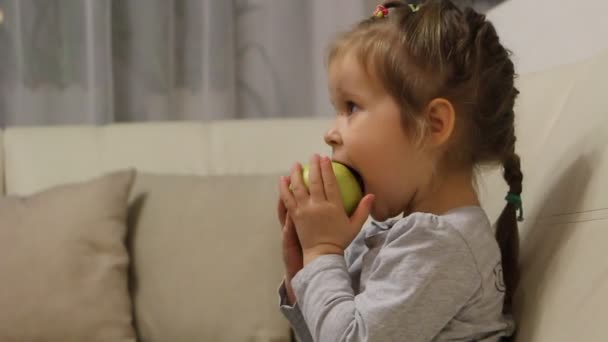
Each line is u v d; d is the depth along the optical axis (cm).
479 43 82
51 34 199
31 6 196
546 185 88
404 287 73
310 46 211
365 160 83
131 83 205
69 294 132
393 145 82
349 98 85
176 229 142
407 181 83
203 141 165
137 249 143
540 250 82
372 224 98
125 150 166
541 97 103
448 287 74
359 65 84
